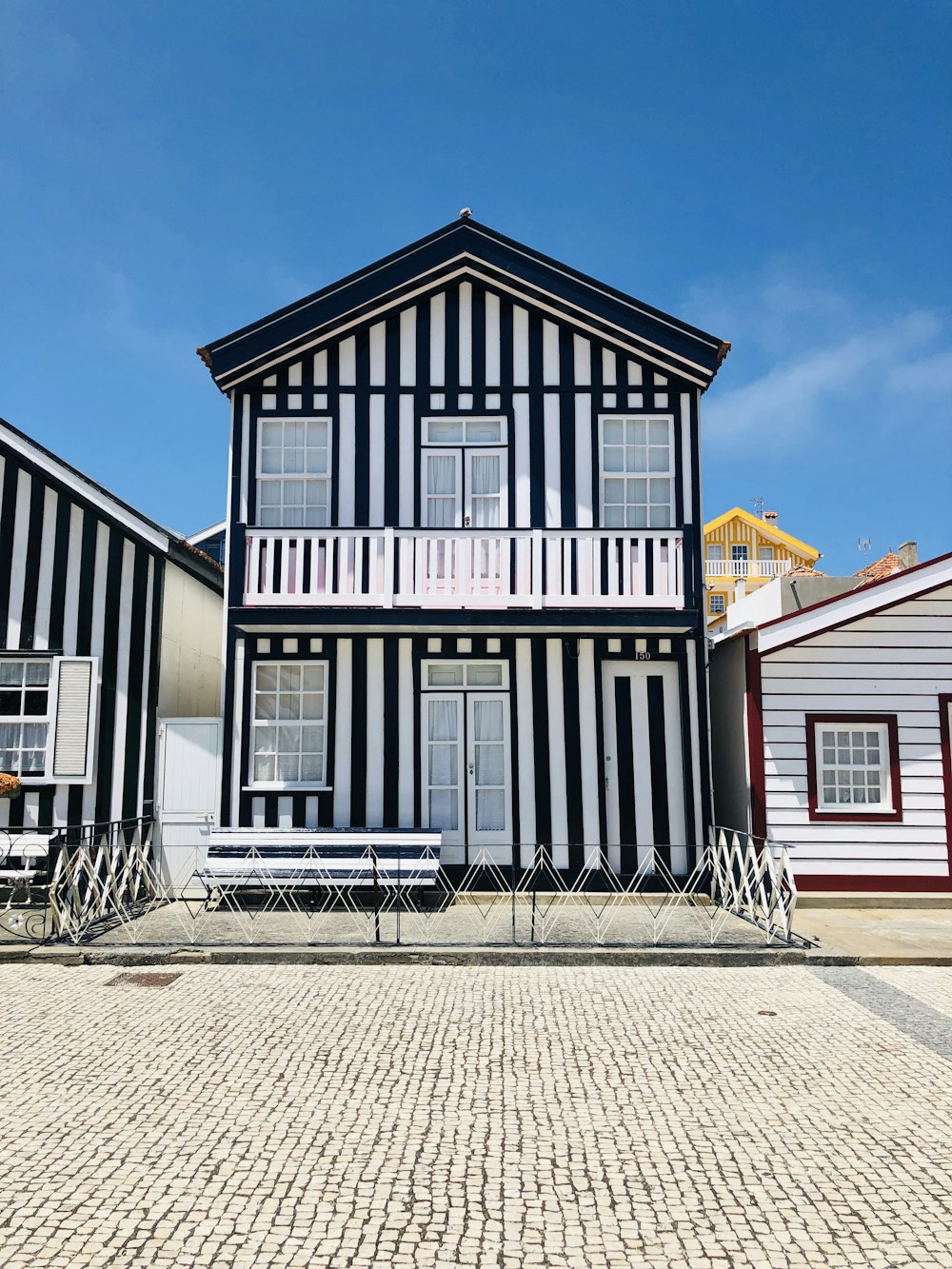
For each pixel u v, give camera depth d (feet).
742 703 39.06
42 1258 12.16
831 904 36.70
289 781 38.73
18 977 26.40
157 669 39.06
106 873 36.81
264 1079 18.53
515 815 38.40
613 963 27.94
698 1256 12.38
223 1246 12.50
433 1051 20.22
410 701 38.99
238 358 39.96
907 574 38.09
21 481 39.06
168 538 38.88
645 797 38.52
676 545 38.96
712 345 39.91
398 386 40.73
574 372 40.81
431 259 40.29
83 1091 17.84
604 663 39.24
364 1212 13.38
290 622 37.55
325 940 29.43
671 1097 17.75
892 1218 13.35
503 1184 14.24
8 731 38.37
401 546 38.22
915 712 37.96
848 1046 20.66
